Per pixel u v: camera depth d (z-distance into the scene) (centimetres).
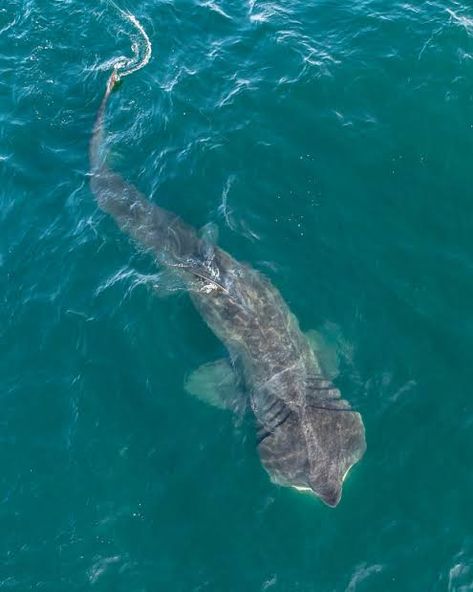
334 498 1434
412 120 2123
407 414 1566
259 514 1466
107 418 1630
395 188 1984
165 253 1884
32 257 1958
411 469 1497
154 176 2092
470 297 1761
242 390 1619
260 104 2223
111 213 2006
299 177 2025
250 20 2530
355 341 1683
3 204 2106
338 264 1834
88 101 2384
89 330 1780
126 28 2566
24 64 2500
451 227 1897
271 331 1670
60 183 2136
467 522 1429
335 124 2142
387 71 2248
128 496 1520
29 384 1709
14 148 2252
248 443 1546
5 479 1570
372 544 1415
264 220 1934
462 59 2245
